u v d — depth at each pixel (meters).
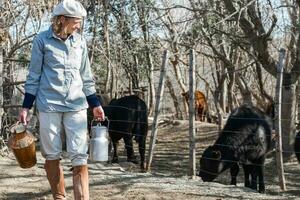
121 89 18.56
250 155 8.60
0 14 8.71
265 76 25.53
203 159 8.62
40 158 8.97
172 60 22.12
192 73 8.77
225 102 25.14
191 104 8.75
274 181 9.73
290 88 12.10
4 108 9.42
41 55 4.54
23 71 12.02
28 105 4.55
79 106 4.55
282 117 12.09
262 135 8.66
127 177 7.52
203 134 16.53
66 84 4.52
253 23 11.82
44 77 4.54
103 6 13.39
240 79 18.98
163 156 12.60
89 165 8.88
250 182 9.07
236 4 13.18
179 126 17.98
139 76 20.31
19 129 4.65
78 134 4.52
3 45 9.26
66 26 4.52
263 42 11.86
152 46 16.61
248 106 8.95
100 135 4.88
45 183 6.85
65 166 8.12
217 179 9.93
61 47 4.55
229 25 14.18
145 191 6.62
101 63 17.11
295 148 9.92
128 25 14.89
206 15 12.95
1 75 8.87
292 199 6.61
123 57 15.86
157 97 9.40
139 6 13.87
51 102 4.49
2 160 8.27
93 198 6.21
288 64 16.84
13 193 6.37
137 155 12.52
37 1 8.96
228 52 19.50
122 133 10.86
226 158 8.56
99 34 14.17
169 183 7.26
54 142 4.52
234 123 8.66
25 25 9.40
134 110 10.84
